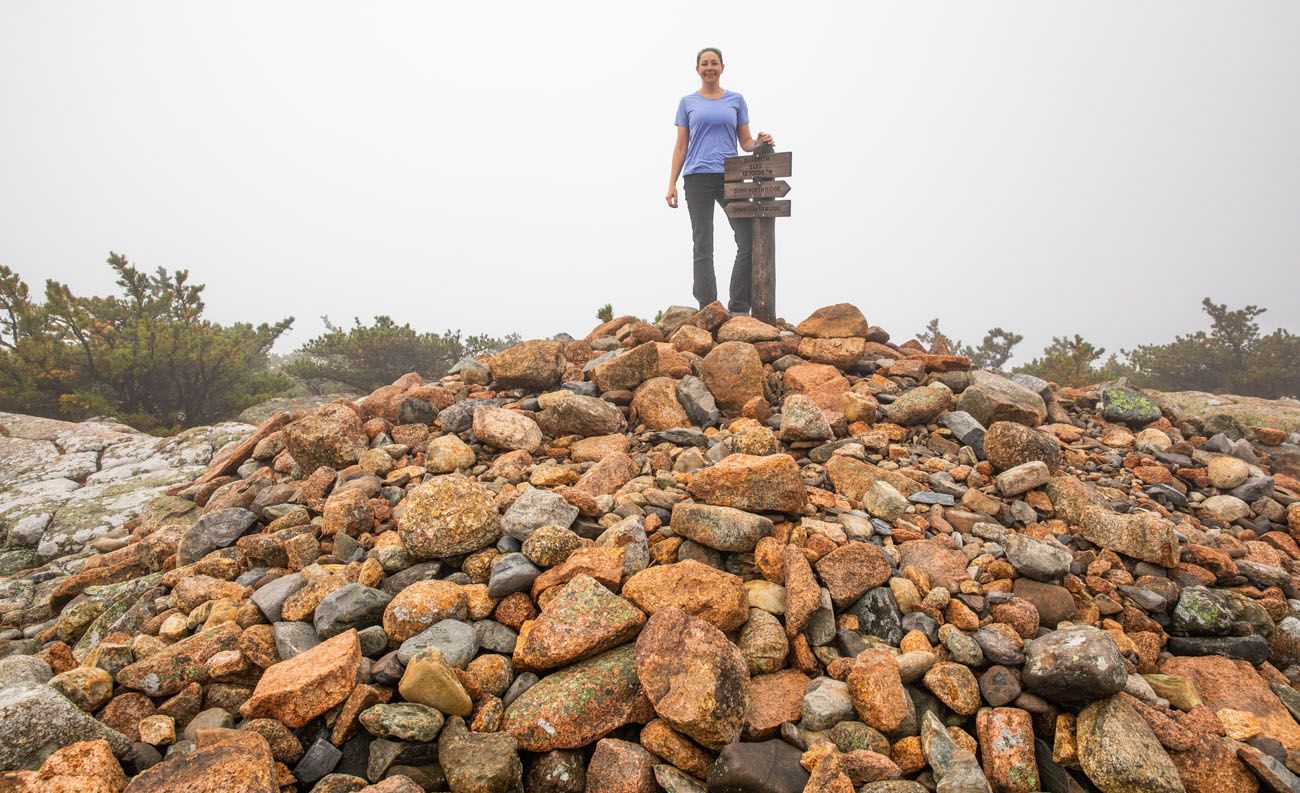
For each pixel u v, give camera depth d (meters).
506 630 3.43
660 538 3.95
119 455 9.08
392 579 3.76
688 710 2.79
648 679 2.95
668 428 5.76
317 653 3.10
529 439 5.47
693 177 8.12
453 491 3.93
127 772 2.78
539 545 3.67
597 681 3.01
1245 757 2.93
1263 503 5.05
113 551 5.74
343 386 19.81
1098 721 2.91
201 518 4.66
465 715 2.97
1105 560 4.04
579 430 5.69
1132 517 4.14
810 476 4.85
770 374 6.58
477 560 3.77
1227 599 3.86
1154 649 3.61
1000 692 3.09
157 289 18.75
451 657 3.13
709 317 7.31
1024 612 3.48
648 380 6.14
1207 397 7.63
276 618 3.57
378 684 3.08
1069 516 4.49
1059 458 5.04
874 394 6.18
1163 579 3.91
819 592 3.46
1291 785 2.83
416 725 2.78
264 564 4.28
